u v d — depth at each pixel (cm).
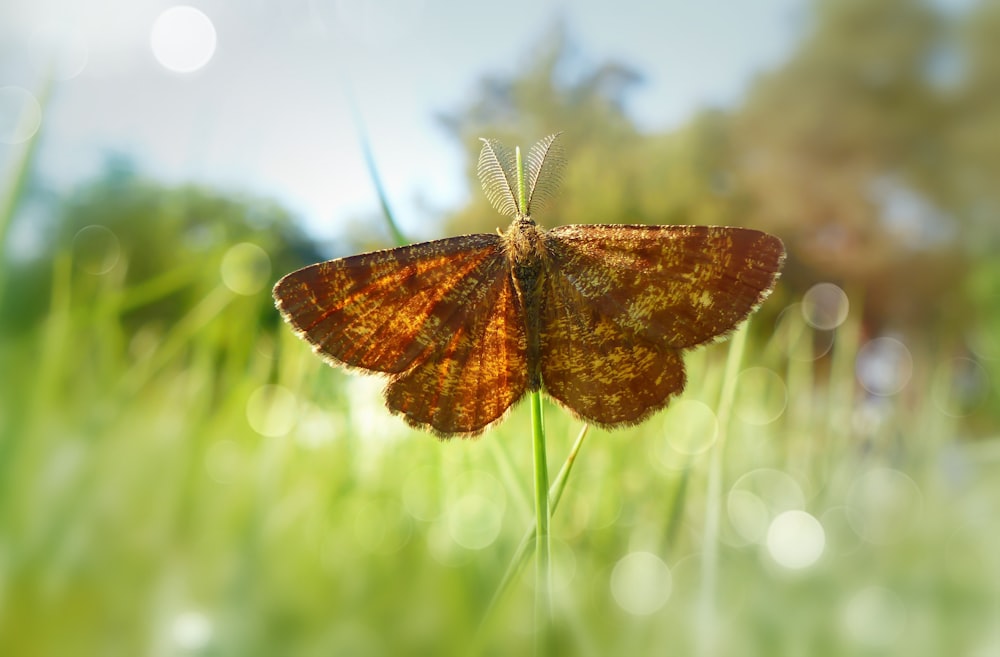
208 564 8
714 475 9
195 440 8
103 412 8
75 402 8
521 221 10
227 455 9
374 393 11
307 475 10
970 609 9
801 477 12
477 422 9
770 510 11
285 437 10
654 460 12
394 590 9
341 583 9
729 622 9
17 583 8
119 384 8
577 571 10
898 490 11
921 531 10
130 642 8
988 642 9
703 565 9
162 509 8
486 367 9
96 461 8
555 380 10
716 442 9
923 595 9
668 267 10
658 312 10
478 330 10
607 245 10
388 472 10
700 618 9
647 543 10
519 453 11
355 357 9
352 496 10
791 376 13
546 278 10
